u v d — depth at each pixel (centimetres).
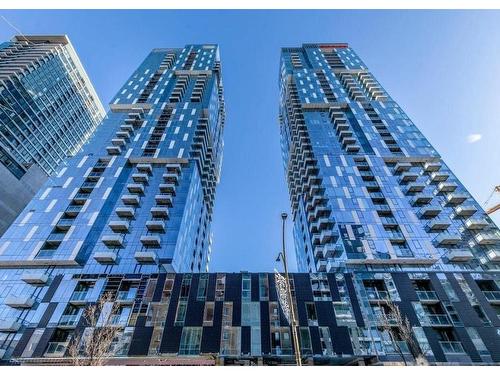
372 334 3228
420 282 3844
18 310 3525
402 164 5556
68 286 3788
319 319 3347
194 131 6788
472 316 3388
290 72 9075
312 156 6450
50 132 9144
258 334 3197
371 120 6819
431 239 4450
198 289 3691
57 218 4641
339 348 3091
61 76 9856
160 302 3559
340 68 9094
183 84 8375
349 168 5669
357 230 4575
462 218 4744
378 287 3766
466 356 3047
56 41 10481
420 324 3331
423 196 4975
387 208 4906
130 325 3356
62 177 5425
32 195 6869
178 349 3077
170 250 4359
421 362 2953
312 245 5444
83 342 3114
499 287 3747
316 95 7831
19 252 4125
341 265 4234
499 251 4219
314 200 5422
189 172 5844
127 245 4422
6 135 7638
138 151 6112
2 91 7656
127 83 8400
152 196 5253
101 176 5456
